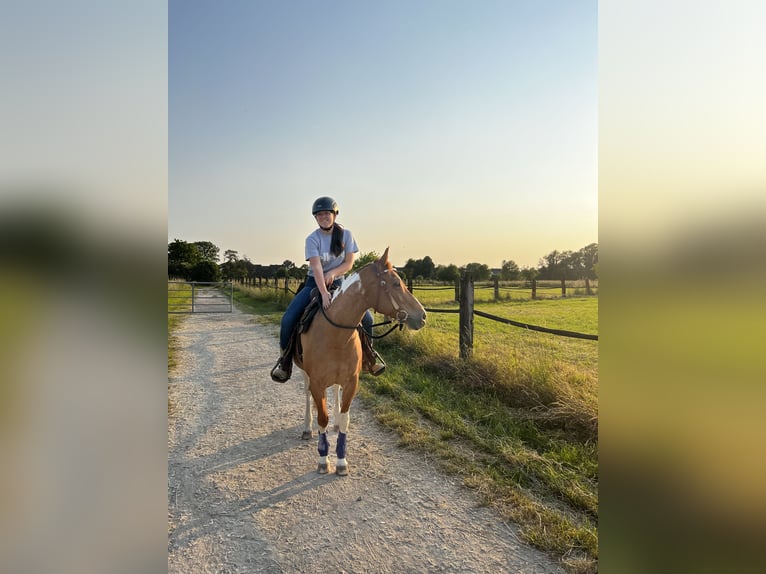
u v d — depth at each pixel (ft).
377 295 11.00
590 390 14.16
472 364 18.89
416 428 14.49
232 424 15.64
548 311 41.32
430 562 8.39
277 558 8.52
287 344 12.78
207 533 9.27
